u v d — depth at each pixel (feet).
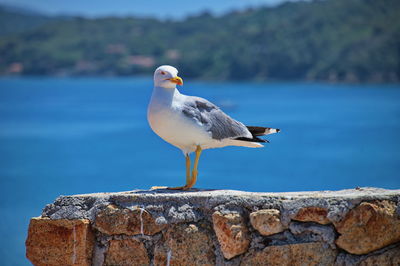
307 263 15.58
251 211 16.11
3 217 69.26
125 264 16.89
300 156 129.59
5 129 201.87
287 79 432.66
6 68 626.23
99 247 17.12
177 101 19.45
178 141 19.98
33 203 79.92
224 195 16.35
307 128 184.44
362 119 208.74
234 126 20.61
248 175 104.63
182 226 16.49
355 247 15.35
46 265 17.26
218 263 16.20
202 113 19.83
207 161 122.62
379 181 100.83
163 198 16.78
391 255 15.33
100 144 159.94
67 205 17.29
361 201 15.43
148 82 543.80
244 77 454.40
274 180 99.71
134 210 16.83
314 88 383.86
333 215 15.40
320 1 474.90
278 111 243.40
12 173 112.16
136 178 102.73
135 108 286.66
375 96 317.22
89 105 310.24
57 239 17.16
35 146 158.10
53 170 114.83
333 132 173.88
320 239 15.55
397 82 392.27
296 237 15.75
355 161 120.88
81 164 122.72
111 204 17.06
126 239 16.89
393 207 15.46
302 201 15.69
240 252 15.97
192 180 20.06
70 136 180.45
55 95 397.80
